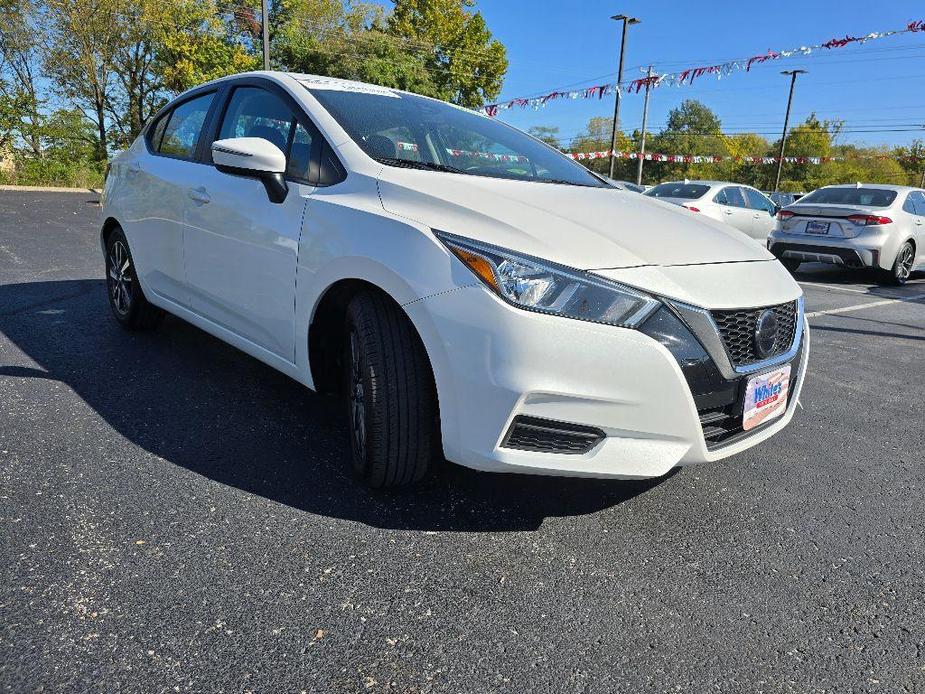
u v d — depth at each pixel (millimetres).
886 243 8547
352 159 2443
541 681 1531
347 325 2311
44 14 21828
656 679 1562
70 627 1581
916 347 5156
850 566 2088
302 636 1614
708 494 2510
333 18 30406
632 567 2004
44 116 20609
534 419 1875
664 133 56375
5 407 2811
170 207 3275
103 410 2865
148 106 25828
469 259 1916
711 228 2578
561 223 2111
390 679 1503
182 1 23297
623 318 1885
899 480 2738
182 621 1632
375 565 1918
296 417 2934
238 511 2145
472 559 1984
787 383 2299
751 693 1537
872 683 1590
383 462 2164
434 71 34750
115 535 1962
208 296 3051
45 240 7902
